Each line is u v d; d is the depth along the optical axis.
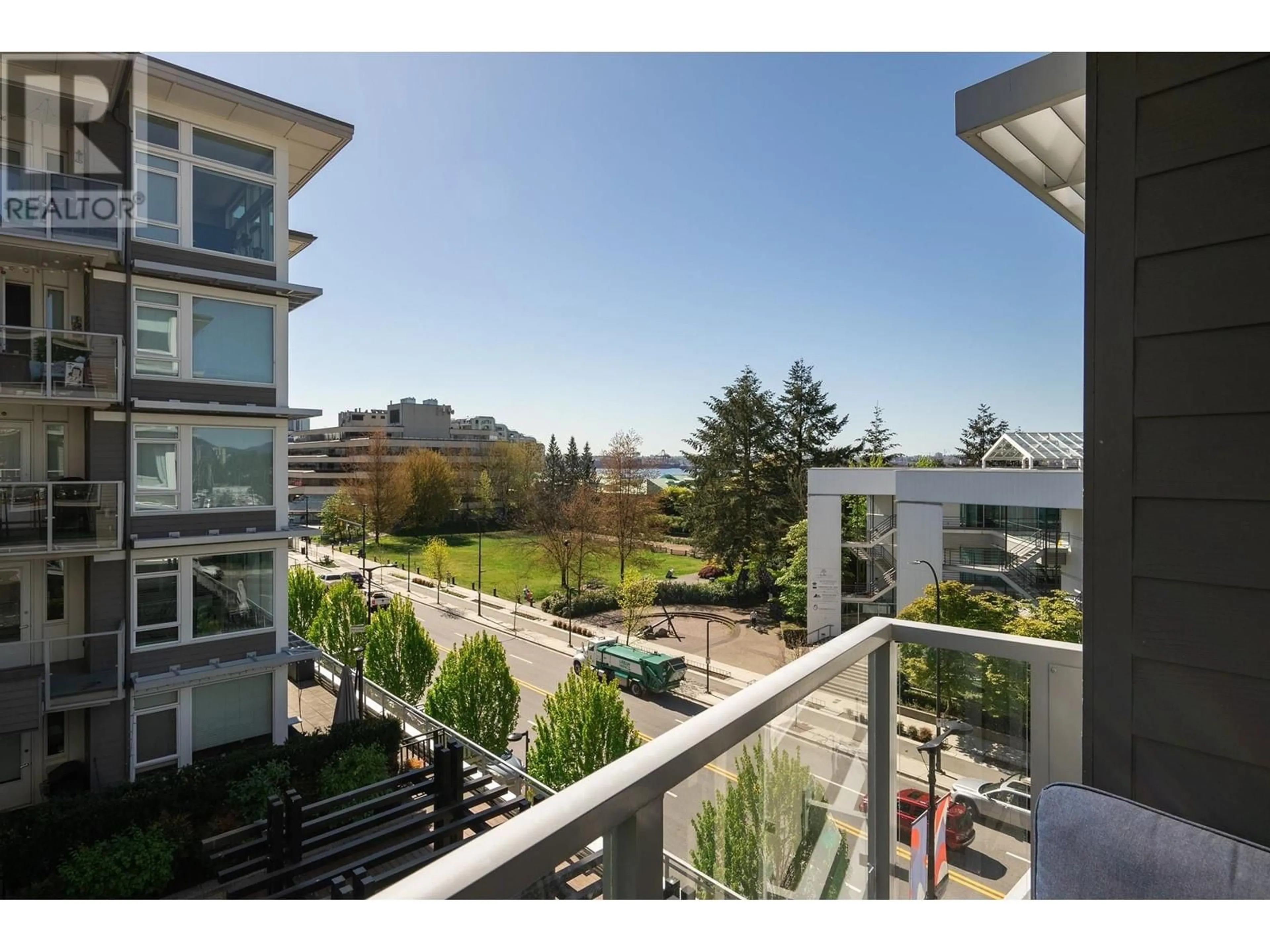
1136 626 1.38
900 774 1.75
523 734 18.88
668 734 0.96
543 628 31.08
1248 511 1.26
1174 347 1.35
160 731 10.42
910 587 20.19
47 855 8.35
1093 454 1.45
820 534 25.00
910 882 1.71
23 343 9.38
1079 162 2.12
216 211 10.67
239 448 11.04
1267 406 1.25
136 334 10.08
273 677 11.37
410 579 43.06
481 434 94.88
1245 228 1.28
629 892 0.80
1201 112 1.33
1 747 9.55
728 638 28.77
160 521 10.35
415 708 15.83
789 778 1.30
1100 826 1.22
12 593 9.73
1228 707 1.27
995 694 1.74
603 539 40.69
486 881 0.62
